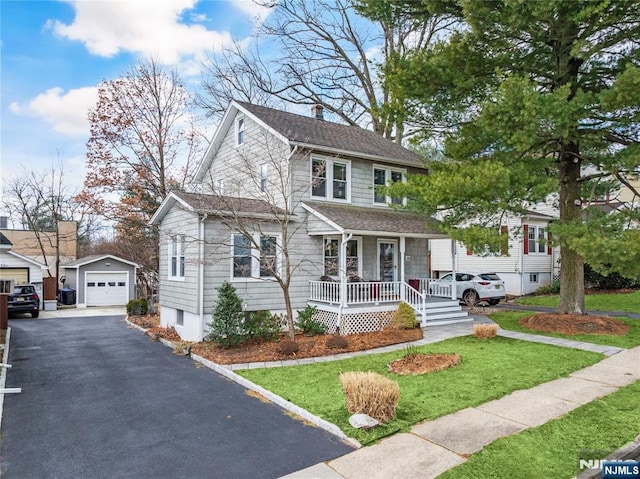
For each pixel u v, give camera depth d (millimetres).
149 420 6125
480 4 9289
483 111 9930
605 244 8828
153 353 10984
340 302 12281
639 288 20375
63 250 32875
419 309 13492
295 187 13609
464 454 4746
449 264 25484
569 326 11477
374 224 13188
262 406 6660
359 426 5430
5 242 21922
